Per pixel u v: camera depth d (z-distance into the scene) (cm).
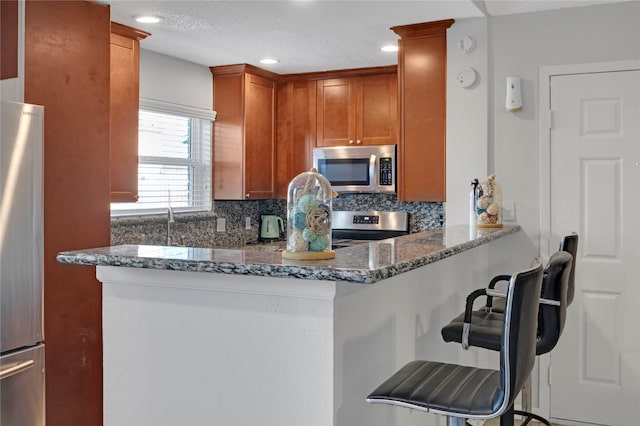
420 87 372
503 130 358
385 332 202
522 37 352
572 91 343
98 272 191
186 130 450
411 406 154
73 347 277
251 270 151
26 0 255
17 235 236
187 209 448
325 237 163
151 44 388
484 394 156
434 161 370
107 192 297
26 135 239
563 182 346
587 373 343
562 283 201
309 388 162
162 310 183
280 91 493
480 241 246
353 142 468
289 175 492
